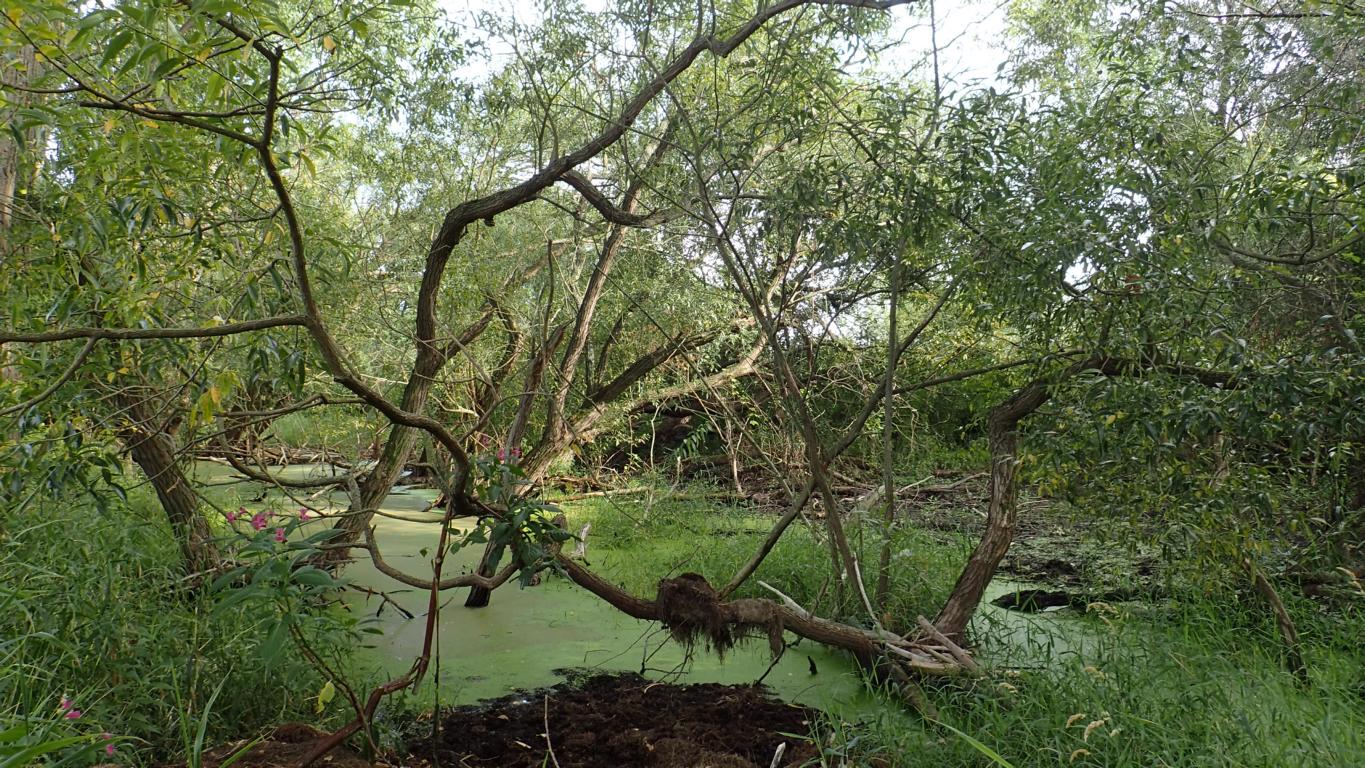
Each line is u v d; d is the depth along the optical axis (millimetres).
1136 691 3730
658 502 9172
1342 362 4082
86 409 4098
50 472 3838
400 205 7977
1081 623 5438
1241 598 5180
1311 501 4910
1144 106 4625
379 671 4770
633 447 12320
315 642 3914
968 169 4473
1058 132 4582
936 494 10000
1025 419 5074
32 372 3848
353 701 3434
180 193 4355
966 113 4527
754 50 5422
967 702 4059
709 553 7004
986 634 4844
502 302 7891
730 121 5188
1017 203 4480
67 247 3748
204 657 3795
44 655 3467
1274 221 4523
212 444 5320
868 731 3916
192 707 3588
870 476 10680
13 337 2879
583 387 9320
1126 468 4188
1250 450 4719
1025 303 4418
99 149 3639
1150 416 3936
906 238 4566
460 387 8914
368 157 7730
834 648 5211
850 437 5086
